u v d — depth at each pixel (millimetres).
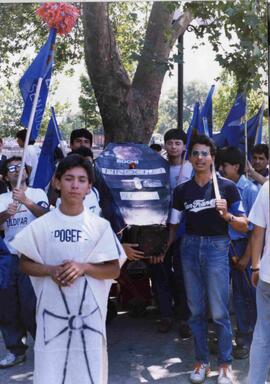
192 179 4426
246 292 4898
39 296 3211
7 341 4723
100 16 8555
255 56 6145
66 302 3143
